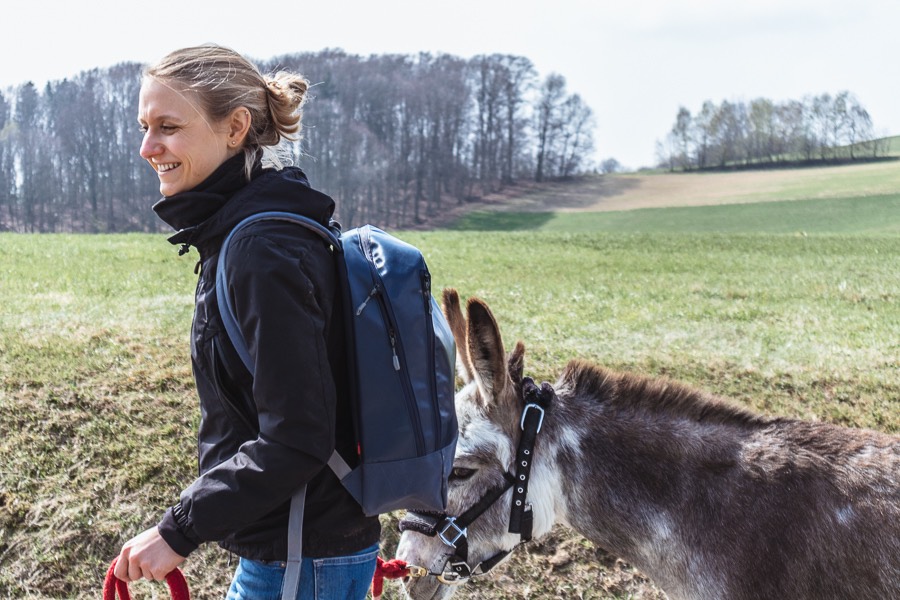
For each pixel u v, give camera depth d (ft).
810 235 90.79
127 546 6.71
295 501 6.97
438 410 7.30
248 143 7.27
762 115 367.86
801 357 24.66
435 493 7.20
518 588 15.52
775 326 30.09
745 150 368.27
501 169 355.56
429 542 9.27
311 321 6.61
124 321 27.55
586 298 36.29
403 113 339.77
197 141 6.97
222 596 15.29
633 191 318.04
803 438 9.73
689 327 29.30
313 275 6.83
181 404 20.33
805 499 9.15
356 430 7.14
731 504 9.31
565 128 367.45
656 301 36.29
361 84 343.46
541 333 27.20
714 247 74.90
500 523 9.16
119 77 294.46
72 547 16.47
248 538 7.22
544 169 359.25
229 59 7.15
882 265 55.88
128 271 41.63
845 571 8.89
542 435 9.47
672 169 380.58
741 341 27.04
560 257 61.41
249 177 7.18
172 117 6.91
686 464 9.53
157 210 7.23
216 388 6.99
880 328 29.48
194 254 50.11
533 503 9.24
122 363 22.67
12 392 20.74
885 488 9.06
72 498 17.35
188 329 26.37
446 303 9.57
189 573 15.62
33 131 292.40
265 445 6.47
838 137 357.00
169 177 7.11
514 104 362.53
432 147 335.88
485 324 8.75
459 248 67.05
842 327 29.84
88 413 19.83
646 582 15.49
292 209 6.96
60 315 28.50
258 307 6.48
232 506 6.47
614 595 15.37
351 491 7.13
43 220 267.39
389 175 309.83
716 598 9.23
